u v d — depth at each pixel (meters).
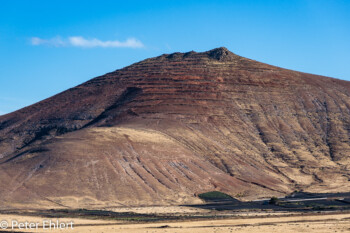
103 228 104.50
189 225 109.69
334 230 98.62
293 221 116.00
